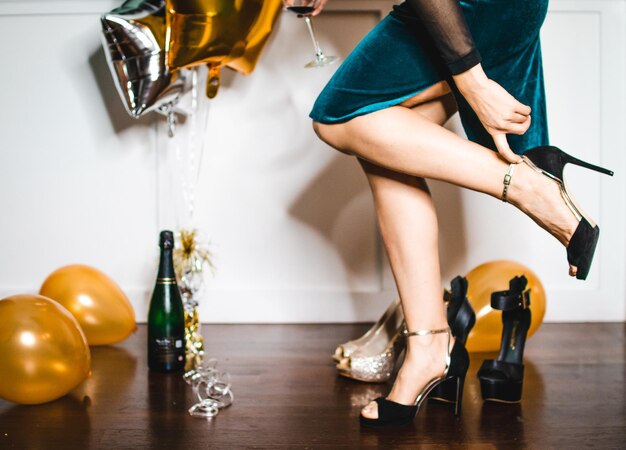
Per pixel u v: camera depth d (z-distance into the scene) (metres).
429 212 1.44
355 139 1.38
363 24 2.30
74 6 2.31
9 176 2.37
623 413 1.51
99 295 1.98
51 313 1.55
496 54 1.37
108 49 1.87
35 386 1.50
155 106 1.95
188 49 1.82
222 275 2.38
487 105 1.27
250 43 1.89
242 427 1.44
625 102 2.33
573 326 2.33
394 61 1.34
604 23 2.31
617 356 1.96
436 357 1.45
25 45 2.33
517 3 1.32
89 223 2.38
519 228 2.35
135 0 1.92
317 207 2.36
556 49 2.32
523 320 1.63
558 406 1.56
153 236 2.38
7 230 2.38
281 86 2.33
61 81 2.34
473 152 1.30
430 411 1.53
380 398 1.46
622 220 2.36
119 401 1.60
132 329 2.05
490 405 1.57
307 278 2.38
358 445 1.35
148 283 2.38
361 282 2.38
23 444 1.35
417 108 1.49
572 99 2.34
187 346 2.01
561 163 1.28
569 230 1.27
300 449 1.33
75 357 1.56
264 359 1.95
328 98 1.40
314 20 2.29
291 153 2.35
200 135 2.34
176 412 1.53
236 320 2.39
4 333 1.49
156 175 2.36
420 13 1.26
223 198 2.36
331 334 2.23
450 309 1.53
